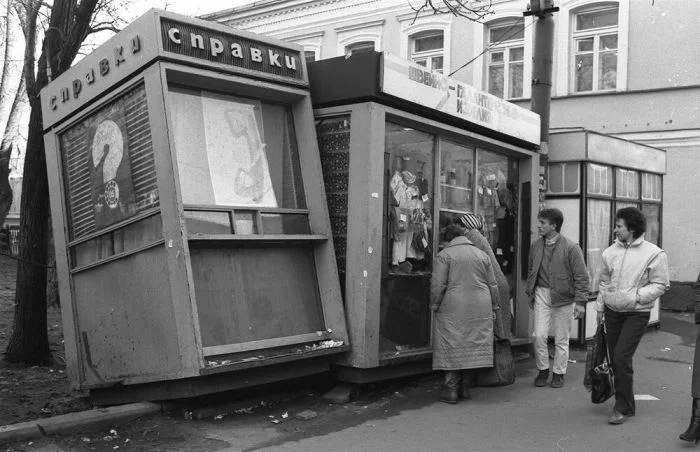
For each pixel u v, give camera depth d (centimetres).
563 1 1606
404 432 555
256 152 637
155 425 563
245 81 611
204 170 591
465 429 563
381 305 672
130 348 603
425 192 732
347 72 645
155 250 570
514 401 656
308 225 657
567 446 518
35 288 848
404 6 1855
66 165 698
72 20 836
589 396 677
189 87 596
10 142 901
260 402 633
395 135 690
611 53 1573
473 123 762
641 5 1512
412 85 664
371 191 632
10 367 834
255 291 602
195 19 583
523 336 890
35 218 840
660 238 1215
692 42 1454
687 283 1386
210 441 528
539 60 918
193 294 539
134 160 596
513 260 900
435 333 653
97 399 666
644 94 1509
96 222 651
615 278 575
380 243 645
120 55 595
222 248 586
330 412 616
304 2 2023
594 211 998
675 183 1464
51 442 518
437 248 741
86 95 646
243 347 575
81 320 670
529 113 882
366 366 630
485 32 1748
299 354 600
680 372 798
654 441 529
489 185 850
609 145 1023
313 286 652
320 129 681
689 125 1453
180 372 545
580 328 948
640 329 571
